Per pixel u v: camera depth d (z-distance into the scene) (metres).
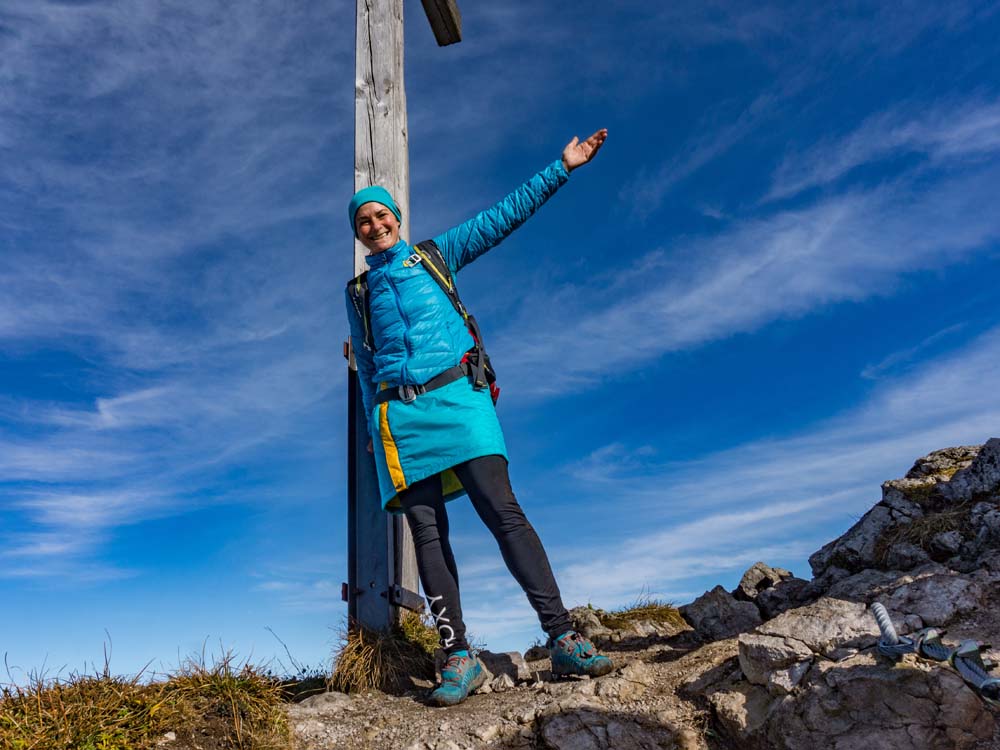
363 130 4.68
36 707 2.86
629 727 2.89
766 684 2.89
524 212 3.81
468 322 3.71
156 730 2.89
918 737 2.49
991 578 3.07
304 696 3.63
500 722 3.00
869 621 2.95
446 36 5.30
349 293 3.80
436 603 3.49
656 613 4.33
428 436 3.45
